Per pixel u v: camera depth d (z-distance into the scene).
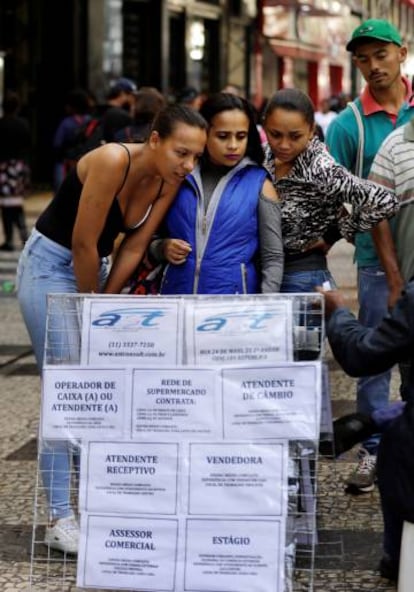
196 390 3.66
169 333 3.69
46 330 3.78
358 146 4.95
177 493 3.66
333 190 4.27
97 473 3.71
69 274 4.21
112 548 3.70
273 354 3.62
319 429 3.61
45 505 4.64
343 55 33.97
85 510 3.72
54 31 22.75
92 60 22.62
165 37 24.09
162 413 3.68
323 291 3.79
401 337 3.49
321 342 3.65
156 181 4.05
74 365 3.74
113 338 3.72
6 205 13.15
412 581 3.55
